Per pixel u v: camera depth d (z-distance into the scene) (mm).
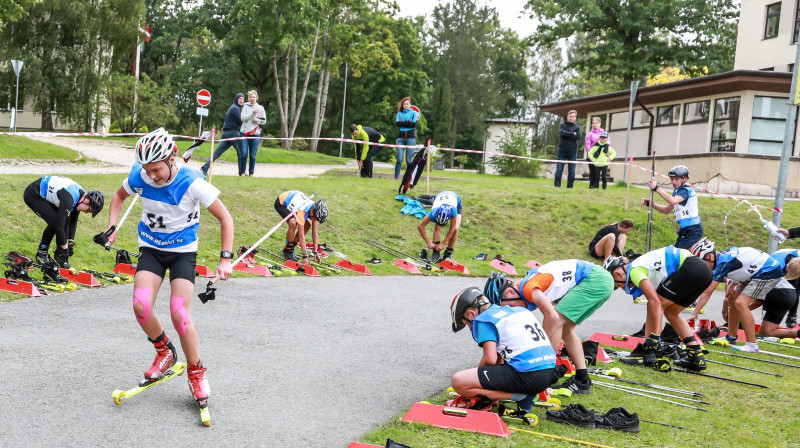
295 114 39625
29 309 6184
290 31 30828
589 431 4426
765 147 21297
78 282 7422
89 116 32844
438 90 54094
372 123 56031
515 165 26922
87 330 5688
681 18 32094
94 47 31984
